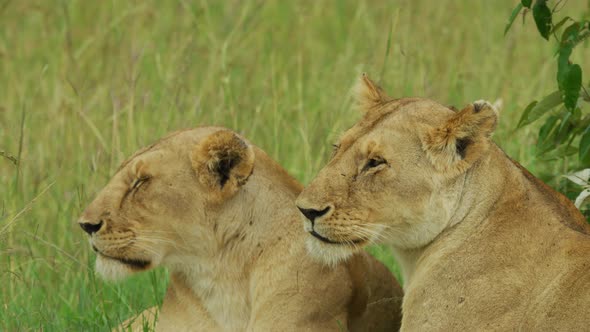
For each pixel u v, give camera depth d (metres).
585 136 9.63
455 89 15.92
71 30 18.34
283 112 14.94
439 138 8.22
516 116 14.18
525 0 9.40
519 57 16.94
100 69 16.80
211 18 18.14
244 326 9.28
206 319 9.38
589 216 10.08
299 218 9.19
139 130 13.49
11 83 16.91
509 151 13.30
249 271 9.19
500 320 8.03
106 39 17.50
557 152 10.63
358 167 8.36
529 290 8.05
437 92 15.63
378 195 8.29
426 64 16.27
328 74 16.59
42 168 13.45
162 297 11.22
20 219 11.80
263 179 9.27
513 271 8.13
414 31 17.34
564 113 10.22
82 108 14.95
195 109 13.73
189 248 9.17
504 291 8.09
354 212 8.29
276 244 9.13
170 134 9.41
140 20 17.78
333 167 8.44
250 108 14.88
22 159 12.95
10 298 11.31
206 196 9.07
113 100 13.33
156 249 9.09
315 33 19.23
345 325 9.17
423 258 8.51
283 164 13.73
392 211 8.30
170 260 9.23
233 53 17.00
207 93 15.08
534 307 7.98
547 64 15.30
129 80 14.29
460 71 16.25
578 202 9.73
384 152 8.28
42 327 10.42
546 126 10.21
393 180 8.27
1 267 11.55
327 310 9.04
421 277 8.43
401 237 8.46
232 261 9.21
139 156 9.14
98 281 11.49
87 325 10.63
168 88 14.77
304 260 9.04
